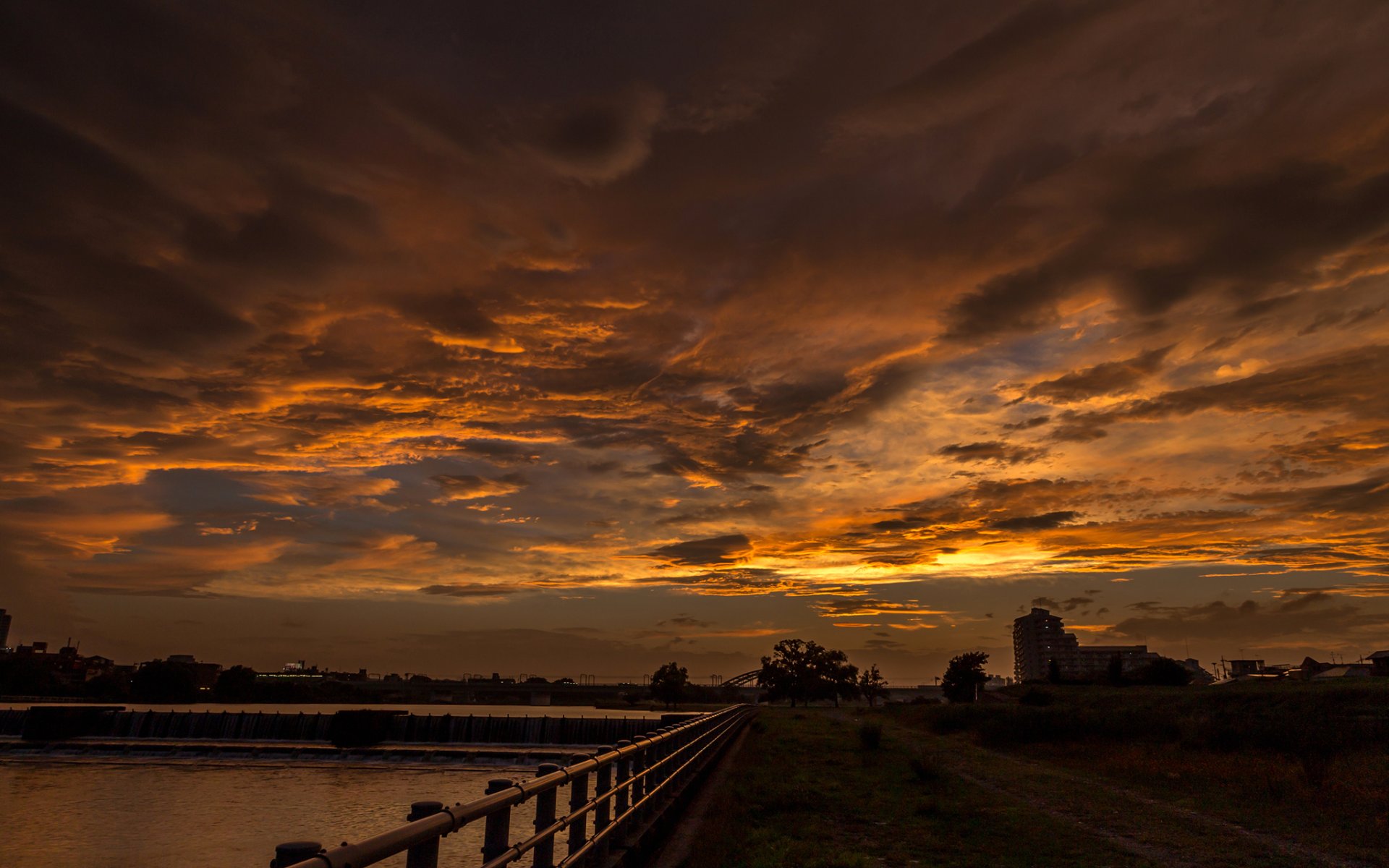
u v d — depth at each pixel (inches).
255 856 1173.7
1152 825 573.6
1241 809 643.5
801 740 1412.4
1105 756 1069.8
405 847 131.7
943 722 1763.0
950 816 601.6
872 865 434.6
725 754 1056.2
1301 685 2484.0
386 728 2546.8
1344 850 493.0
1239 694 1957.4
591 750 2313.0
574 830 288.8
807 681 5659.5
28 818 1403.8
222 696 6830.7
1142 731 1302.9
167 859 1152.2
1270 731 1101.1
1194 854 479.5
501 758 2177.7
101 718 2689.5
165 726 2684.5
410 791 1712.6
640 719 2501.2
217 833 1310.3
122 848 1210.0
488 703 7263.8
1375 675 4598.9
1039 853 475.5
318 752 2268.7
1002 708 1790.1
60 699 5757.9
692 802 629.0
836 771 900.0
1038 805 660.7
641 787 427.5
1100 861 454.9
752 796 677.3
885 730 1840.6
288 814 1455.5
